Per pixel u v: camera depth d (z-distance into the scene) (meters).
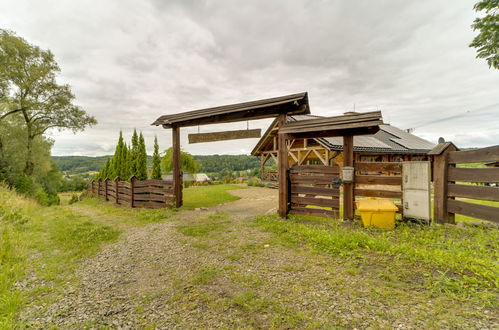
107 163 20.52
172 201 8.59
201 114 7.54
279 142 6.38
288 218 6.10
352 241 3.62
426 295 2.16
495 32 6.80
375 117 5.01
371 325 1.80
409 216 4.82
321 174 5.92
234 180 23.56
